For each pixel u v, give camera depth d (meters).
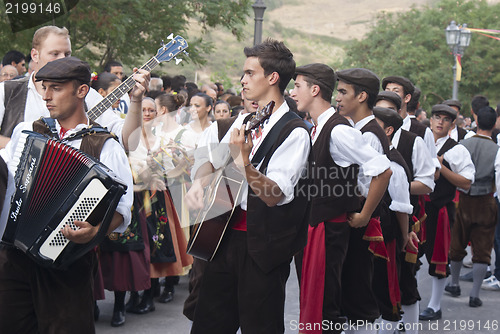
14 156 2.81
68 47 3.95
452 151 5.32
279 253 2.89
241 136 2.71
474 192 5.69
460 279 6.60
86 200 2.65
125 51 9.93
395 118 4.18
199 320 3.02
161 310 5.12
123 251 4.61
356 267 3.71
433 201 5.18
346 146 3.46
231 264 2.95
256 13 9.74
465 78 34.38
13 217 2.73
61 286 2.83
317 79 3.54
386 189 3.71
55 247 2.70
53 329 2.84
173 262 5.02
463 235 5.78
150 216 4.86
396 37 34.59
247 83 3.03
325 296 3.52
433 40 34.50
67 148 2.68
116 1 9.37
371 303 3.74
